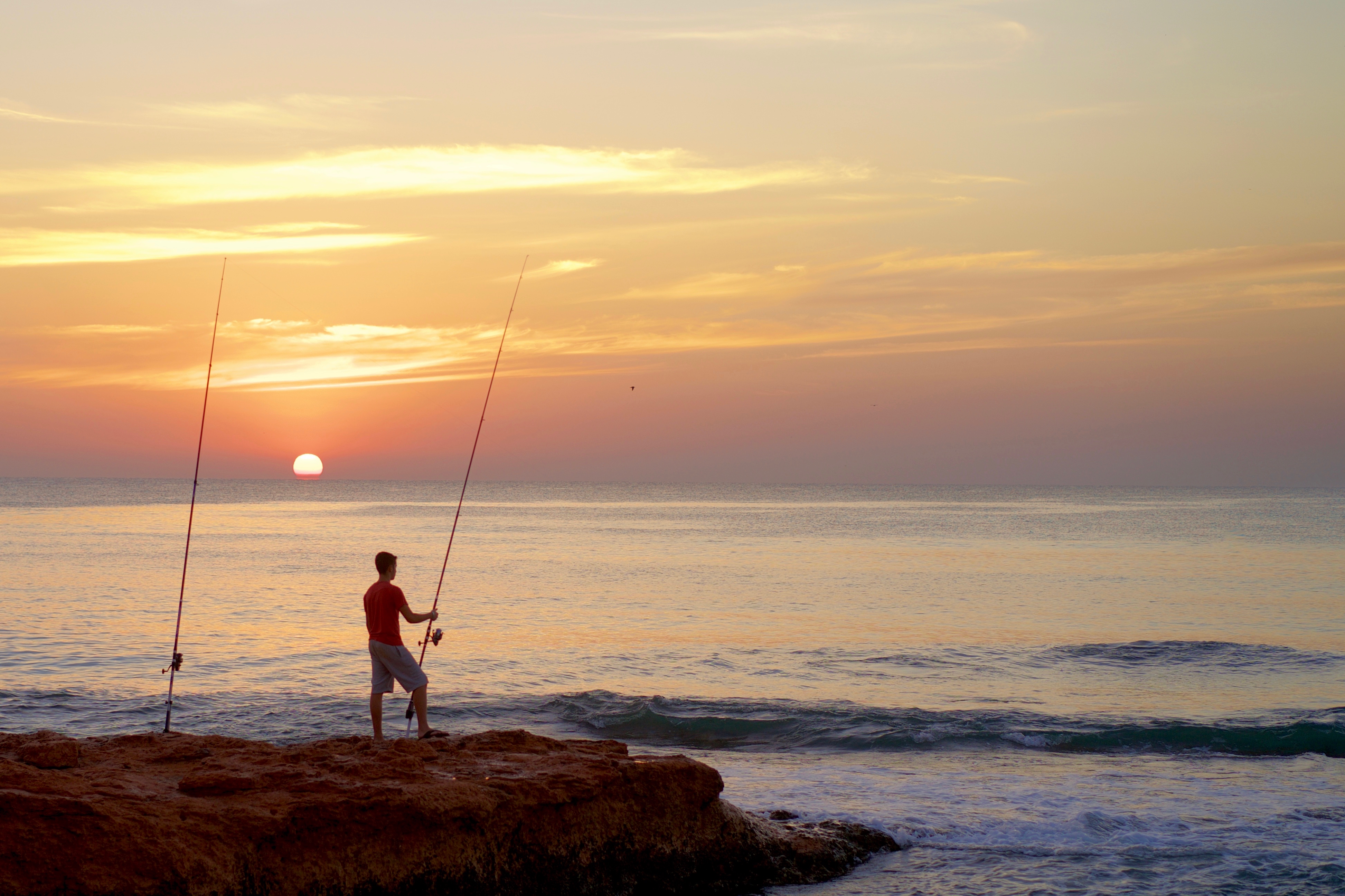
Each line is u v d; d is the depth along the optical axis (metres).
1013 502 161.75
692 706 15.05
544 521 88.06
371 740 7.93
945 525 81.44
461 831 6.73
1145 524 82.00
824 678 18.31
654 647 21.94
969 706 15.84
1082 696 16.73
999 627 25.45
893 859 8.51
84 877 5.63
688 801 7.82
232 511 106.31
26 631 22.39
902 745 13.19
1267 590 33.72
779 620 26.50
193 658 19.36
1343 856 8.41
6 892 5.50
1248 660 20.02
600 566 42.59
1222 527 77.69
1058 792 10.61
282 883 6.11
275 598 29.77
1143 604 30.16
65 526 69.31
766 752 12.98
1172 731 13.45
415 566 42.09
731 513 107.56
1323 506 137.75
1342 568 41.69
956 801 10.24
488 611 27.97
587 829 7.29
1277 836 8.99
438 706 15.07
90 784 6.23
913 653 21.09
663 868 7.60
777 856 8.11
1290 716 14.55
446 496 192.38
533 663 19.73
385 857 6.45
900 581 36.62
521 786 7.06
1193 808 9.95
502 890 6.84
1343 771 11.76
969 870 8.21
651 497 190.25
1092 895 7.65
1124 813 9.70
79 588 31.34
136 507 104.56
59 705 14.66
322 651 20.31
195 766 7.07
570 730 14.13
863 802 10.14
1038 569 41.47
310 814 6.29
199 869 5.86
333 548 51.75
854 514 105.62
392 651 8.11
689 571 40.66
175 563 41.09
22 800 5.69
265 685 16.80
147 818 5.91
